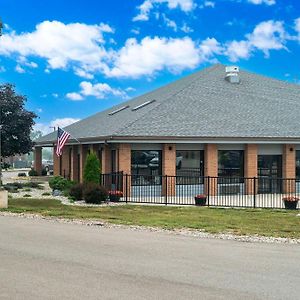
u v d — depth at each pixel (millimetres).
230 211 17750
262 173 26641
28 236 11773
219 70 34531
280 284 7551
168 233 12453
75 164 32750
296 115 29625
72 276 7895
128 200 22062
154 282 7582
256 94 31719
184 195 24906
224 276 8016
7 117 30234
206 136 24422
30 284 7398
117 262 8945
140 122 24906
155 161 24844
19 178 41688
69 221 14570
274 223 14453
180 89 30250
